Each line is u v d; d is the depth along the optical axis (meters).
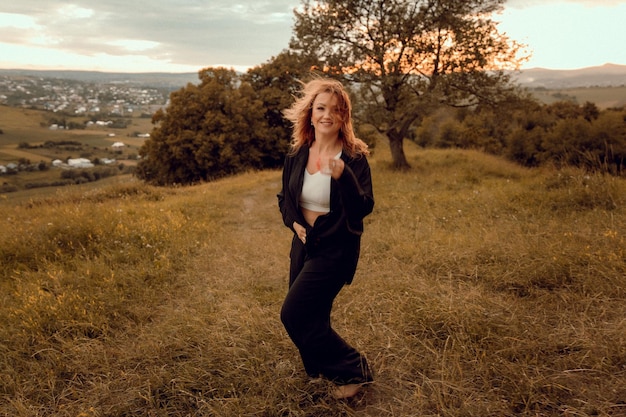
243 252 5.64
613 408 2.21
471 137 29.69
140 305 3.92
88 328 3.42
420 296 3.74
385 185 11.31
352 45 13.47
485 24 13.08
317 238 2.26
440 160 16.28
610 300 3.35
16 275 4.77
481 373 2.60
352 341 3.14
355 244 2.30
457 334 3.01
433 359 2.82
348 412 2.37
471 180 11.61
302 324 2.28
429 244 5.25
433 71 13.91
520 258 4.34
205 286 4.47
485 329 3.08
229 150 24.38
